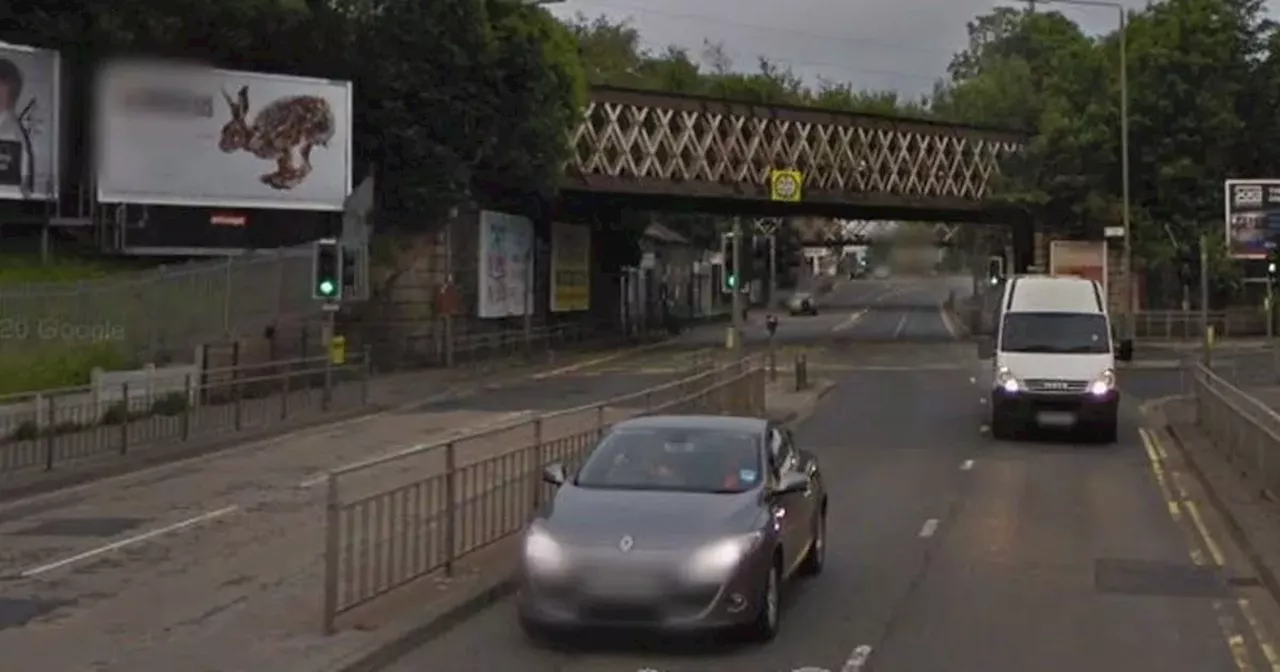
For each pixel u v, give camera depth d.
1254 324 71.94
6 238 43.00
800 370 43.88
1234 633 12.67
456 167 51.88
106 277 38.28
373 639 11.54
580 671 11.08
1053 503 21.52
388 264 51.62
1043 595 14.38
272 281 41.72
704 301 108.31
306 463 25.97
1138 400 41.47
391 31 50.47
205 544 17.14
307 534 17.72
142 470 25.22
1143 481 24.31
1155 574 15.63
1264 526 18.06
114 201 42.69
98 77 42.56
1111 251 71.62
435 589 13.38
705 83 100.56
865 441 30.91
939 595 14.33
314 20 47.06
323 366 37.56
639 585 11.20
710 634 11.92
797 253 123.81
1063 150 71.50
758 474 12.92
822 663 11.36
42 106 40.66
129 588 14.31
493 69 52.41
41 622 12.63
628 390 43.50
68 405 26.11
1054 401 30.17
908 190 70.69
